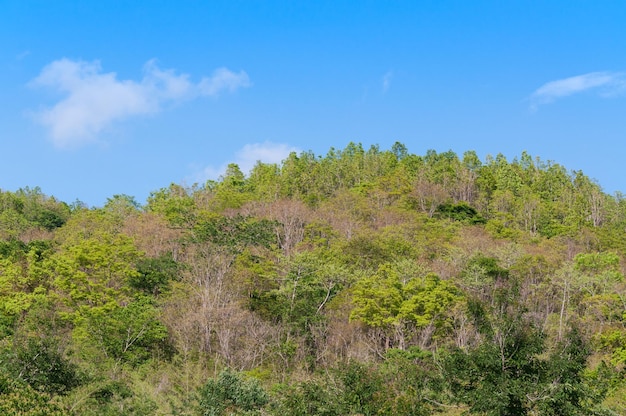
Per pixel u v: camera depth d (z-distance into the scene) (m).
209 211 81.62
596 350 40.62
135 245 65.44
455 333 46.88
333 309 50.75
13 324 41.72
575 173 128.62
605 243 82.88
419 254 64.56
